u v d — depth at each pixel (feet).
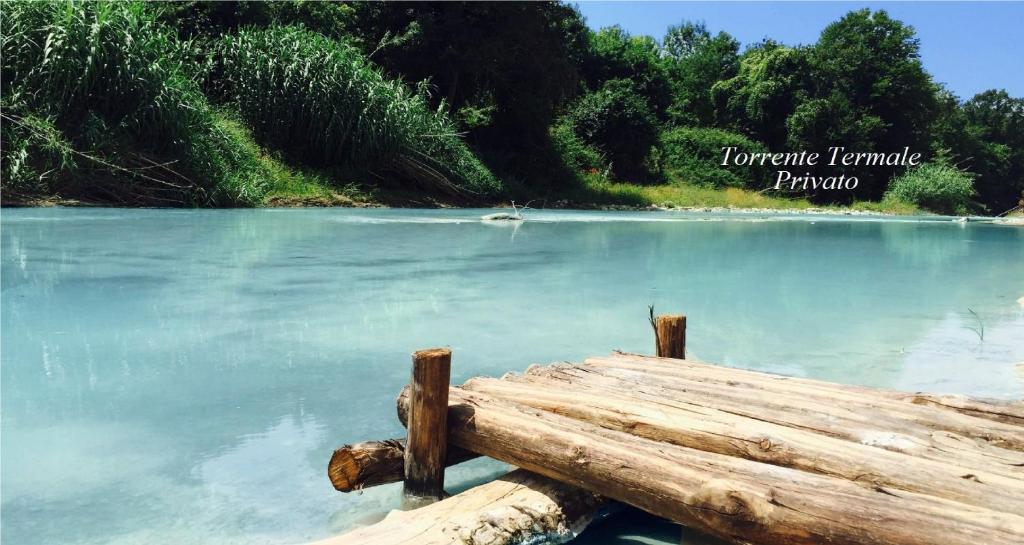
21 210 33.35
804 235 39.55
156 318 12.76
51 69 37.58
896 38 128.67
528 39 75.10
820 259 26.27
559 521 6.33
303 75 52.34
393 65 69.82
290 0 62.90
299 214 39.75
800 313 15.29
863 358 11.62
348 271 18.88
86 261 18.54
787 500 5.37
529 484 6.74
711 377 8.63
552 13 80.02
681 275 20.48
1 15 37.65
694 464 6.06
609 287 17.98
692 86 144.87
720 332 13.32
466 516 6.12
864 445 6.40
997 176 169.58
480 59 70.13
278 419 8.37
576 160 91.56
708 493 5.55
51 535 5.80
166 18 55.52
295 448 7.62
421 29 68.03
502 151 75.92
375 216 40.45
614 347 12.00
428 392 6.98
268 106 52.24
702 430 6.82
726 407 7.54
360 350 11.28
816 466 6.18
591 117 98.27
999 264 26.23
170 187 40.96
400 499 7.01
